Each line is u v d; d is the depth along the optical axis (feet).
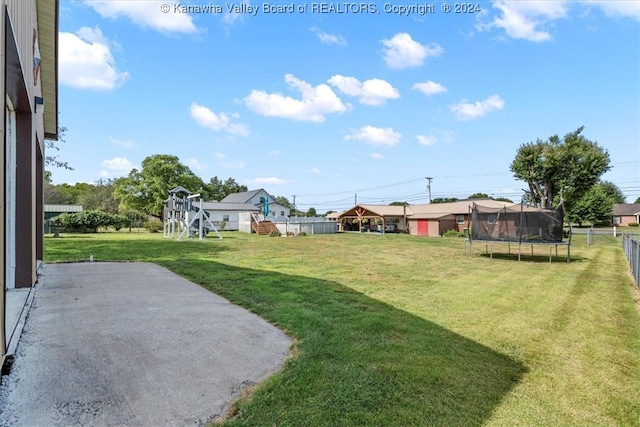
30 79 14.92
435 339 12.05
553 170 98.43
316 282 22.08
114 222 91.56
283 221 94.99
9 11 8.81
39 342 9.68
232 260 32.68
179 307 14.24
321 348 10.52
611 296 20.35
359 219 114.83
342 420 6.81
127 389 7.41
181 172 128.88
